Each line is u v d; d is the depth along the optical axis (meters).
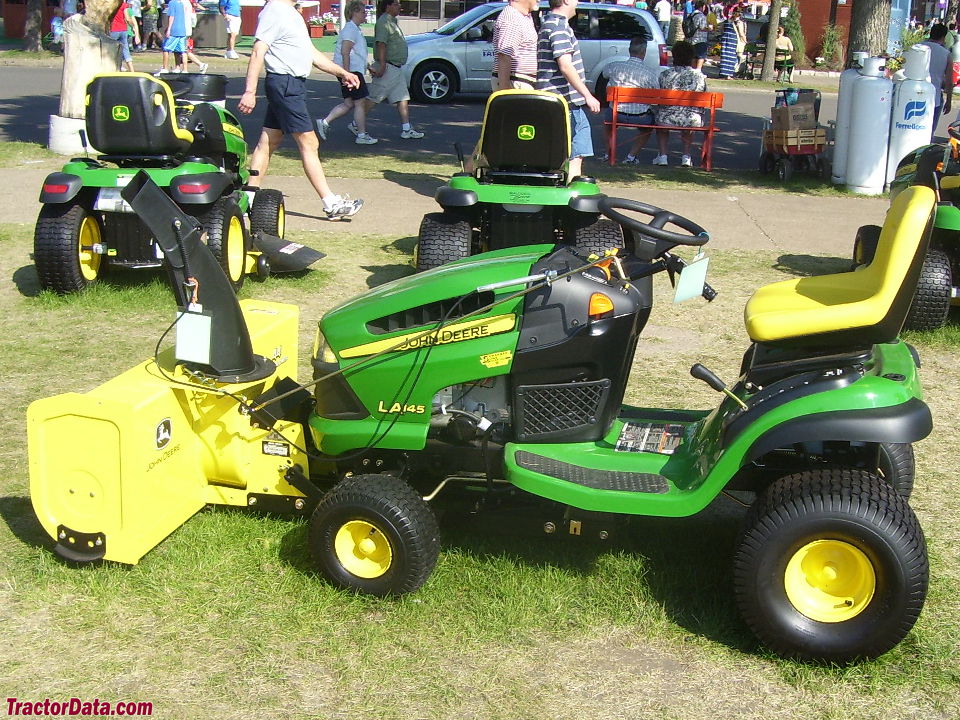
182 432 3.88
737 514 4.33
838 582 3.27
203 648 3.34
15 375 5.62
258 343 4.24
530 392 3.71
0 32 31.22
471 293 3.61
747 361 4.14
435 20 25.84
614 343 3.68
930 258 6.73
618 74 13.49
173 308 6.82
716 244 9.31
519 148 7.05
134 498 3.62
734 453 3.29
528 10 8.82
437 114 17.72
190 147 7.64
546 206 6.95
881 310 3.32
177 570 3.75
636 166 13.45
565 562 3.88
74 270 6.84
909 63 11.55
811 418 3.23
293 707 3.08
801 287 3.81
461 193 6.92
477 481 3.83
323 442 3.89
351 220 9.70
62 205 6.82
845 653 3.23
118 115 6.81
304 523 4.09
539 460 3.67
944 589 3.78
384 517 3.48
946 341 6.71
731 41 25.25
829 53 28.83
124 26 19.19
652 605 3.62
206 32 27.53
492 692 3.16
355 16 13.73
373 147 14.13
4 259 7.96
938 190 6.92
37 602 3.55
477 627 3.48
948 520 4.33
